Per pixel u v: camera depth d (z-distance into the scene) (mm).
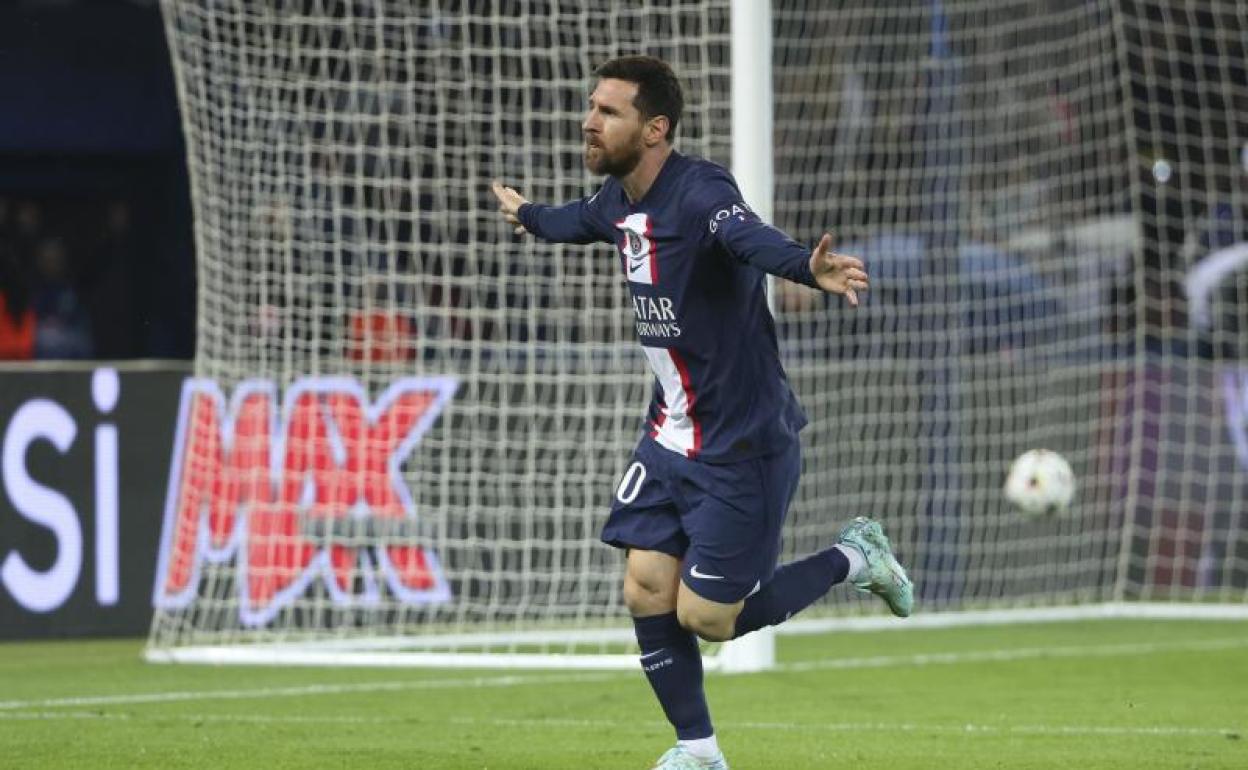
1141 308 44125
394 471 35438
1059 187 48094
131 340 49719
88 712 25906
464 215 35781
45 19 49500
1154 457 42750
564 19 34750
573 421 37188
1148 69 46469
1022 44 49188
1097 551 42312
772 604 18797
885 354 43719
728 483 17484
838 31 47812
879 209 46406
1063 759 21266
